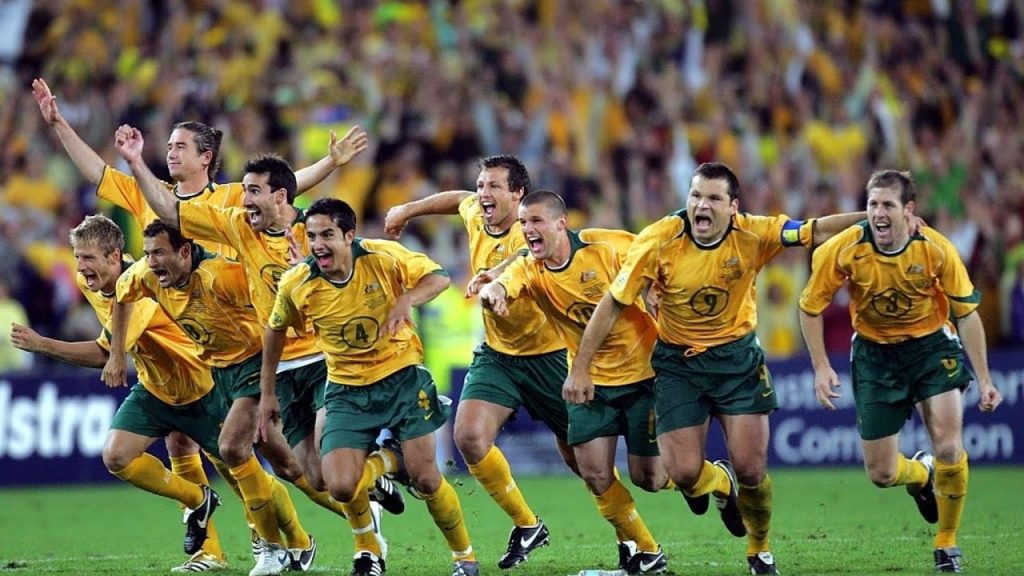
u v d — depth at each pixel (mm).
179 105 62906
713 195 26406
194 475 31578
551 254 27594
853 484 47719
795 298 58500
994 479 47812
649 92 68062
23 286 56281
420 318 54469
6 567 31375
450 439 53812
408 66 66750
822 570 28062
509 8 70625
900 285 28016
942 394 28359
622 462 54062
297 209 29281
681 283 26938
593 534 36531
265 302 28859
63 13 68625
